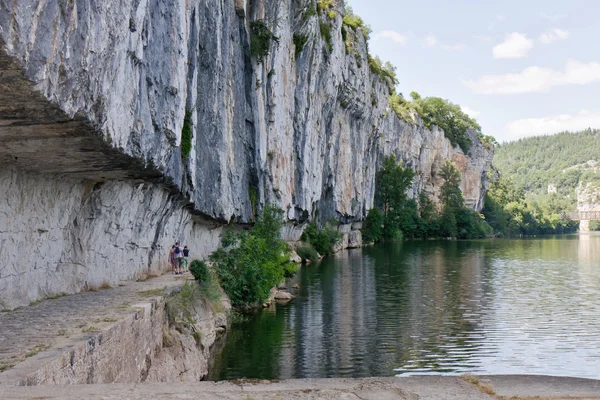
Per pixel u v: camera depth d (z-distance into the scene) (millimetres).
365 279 46875
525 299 36875
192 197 29031
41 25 8961
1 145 12656
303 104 61469
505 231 164625
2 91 9359
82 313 14391
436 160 146000
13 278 15375
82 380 10484
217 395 7062
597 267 59594
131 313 14250
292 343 23891
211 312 24516
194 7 26547
